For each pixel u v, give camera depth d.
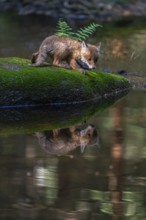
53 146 9.98
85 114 12.59
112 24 29.09
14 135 10.71
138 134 10.88
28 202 7.38
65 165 8.91
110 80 14.59
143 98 14.20
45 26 27.11
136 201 7.52
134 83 15.88
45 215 7.02
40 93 13.05
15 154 9.45
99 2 33.84
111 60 18.91
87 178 8.29
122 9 34.09
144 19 31.84
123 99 14.13
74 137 10.68
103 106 13.40
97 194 7.71
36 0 33.69
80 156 9.43
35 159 9.18
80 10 32.31
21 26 27.27
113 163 9.06
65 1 33.09
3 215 7.00
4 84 12.83
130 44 22.34
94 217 7.03
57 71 13.51
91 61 13.81
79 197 7.61
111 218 7.00
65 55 13.83
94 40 23.08
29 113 12.59
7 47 21.16
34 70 13.31
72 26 27.39
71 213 7.08
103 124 11.68
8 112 12.62
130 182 8.20
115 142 10.32
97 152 9.66
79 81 13.59
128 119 12.06
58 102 13.27
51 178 8.25
